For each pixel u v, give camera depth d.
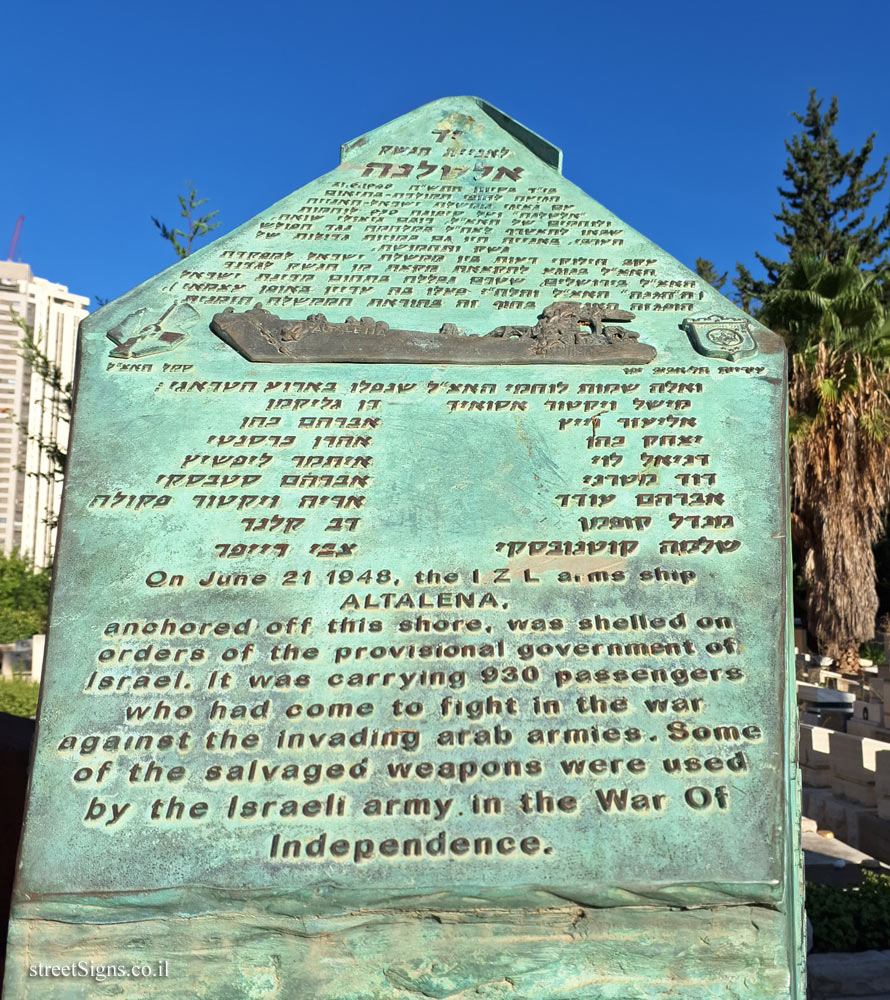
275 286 4.20
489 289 4.24
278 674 2.81
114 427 3.52
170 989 2.35
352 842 2.44
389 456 3.47
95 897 2.34
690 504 3.33
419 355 3.83
